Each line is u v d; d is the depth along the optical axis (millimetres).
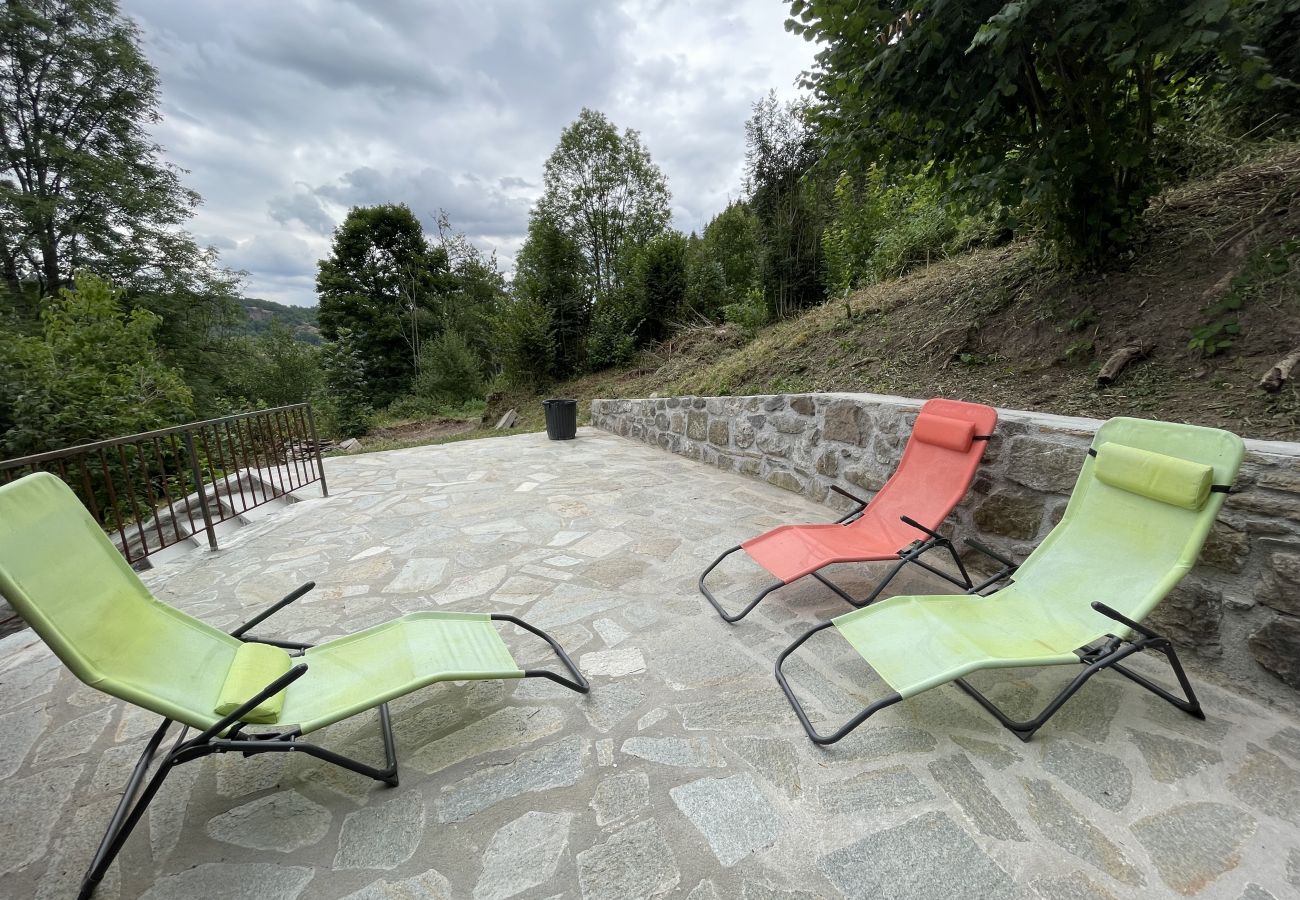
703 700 1958
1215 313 2881
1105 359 3186
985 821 1414
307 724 1438
